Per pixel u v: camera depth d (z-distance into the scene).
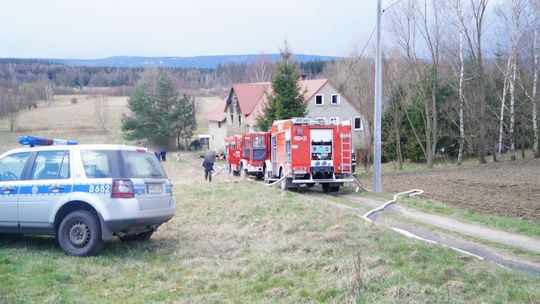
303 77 56.47
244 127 58.41
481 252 9.39
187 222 12.14
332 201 18.00
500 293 6.38
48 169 9.06
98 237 8.52
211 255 8.70
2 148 50.84
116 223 8.46
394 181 26.61
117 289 6.79
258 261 7.97
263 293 6.50
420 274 7.11
